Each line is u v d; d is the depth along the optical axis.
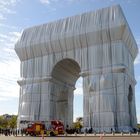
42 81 59.66
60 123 48.59
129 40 57.50
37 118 57.50
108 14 54.75
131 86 58.16
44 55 61.25
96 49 54.72
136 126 60.09
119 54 52.56
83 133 50.31
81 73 55.31
